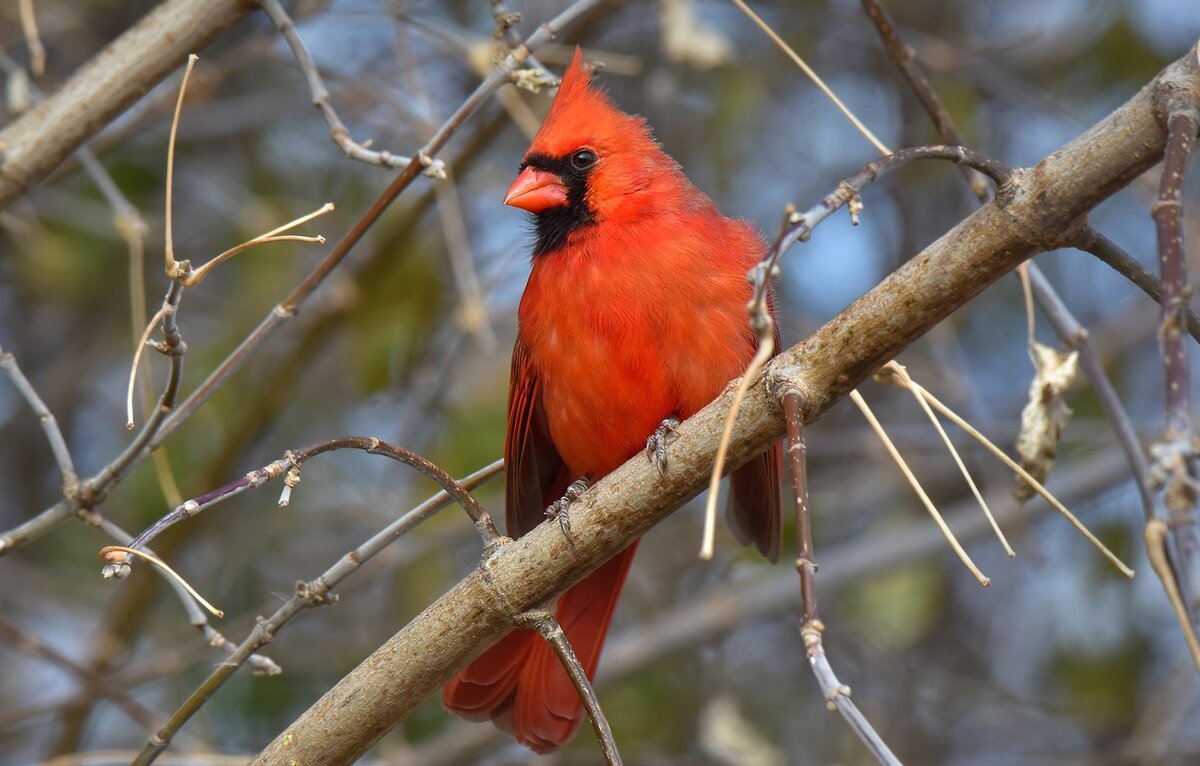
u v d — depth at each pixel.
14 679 9.67
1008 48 9.33
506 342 9.31
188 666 8.37
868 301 3.91
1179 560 2.89
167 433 4.71
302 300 4.78
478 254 9.56
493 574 4.20
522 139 9.93
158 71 5.32
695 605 8.59
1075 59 9.69
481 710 5.55
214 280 9.73
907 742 9.09
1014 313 10.12
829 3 9.88
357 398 9.49
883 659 9.48
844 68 10.11
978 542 9.76
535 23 9.48
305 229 9.10
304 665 8.66
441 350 8.98
